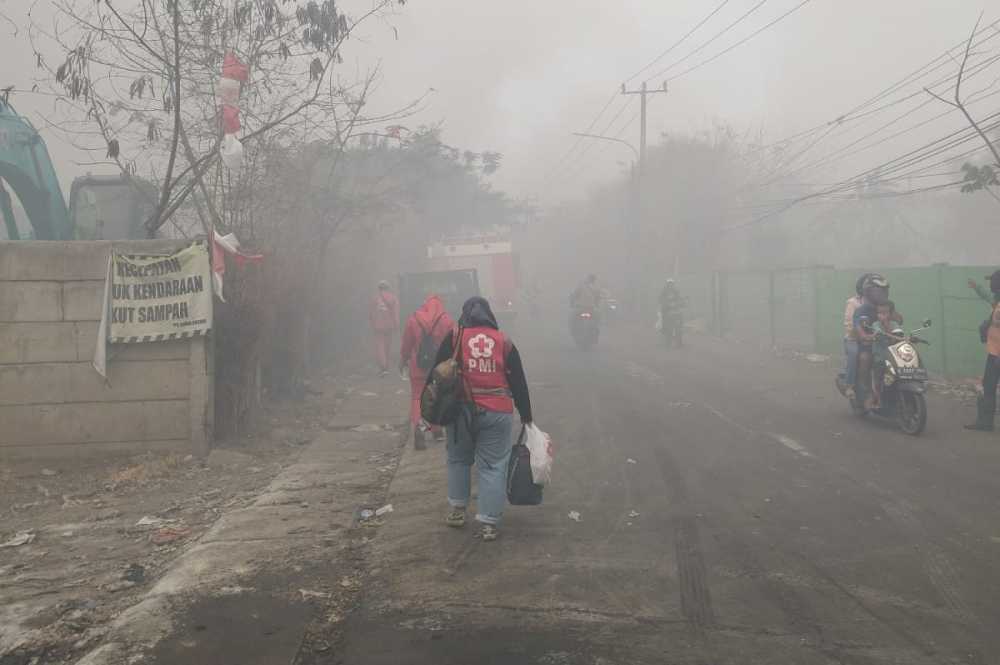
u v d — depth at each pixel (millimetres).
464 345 5617
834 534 5730
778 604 4539
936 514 6188
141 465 8250
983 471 7535
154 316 8484
